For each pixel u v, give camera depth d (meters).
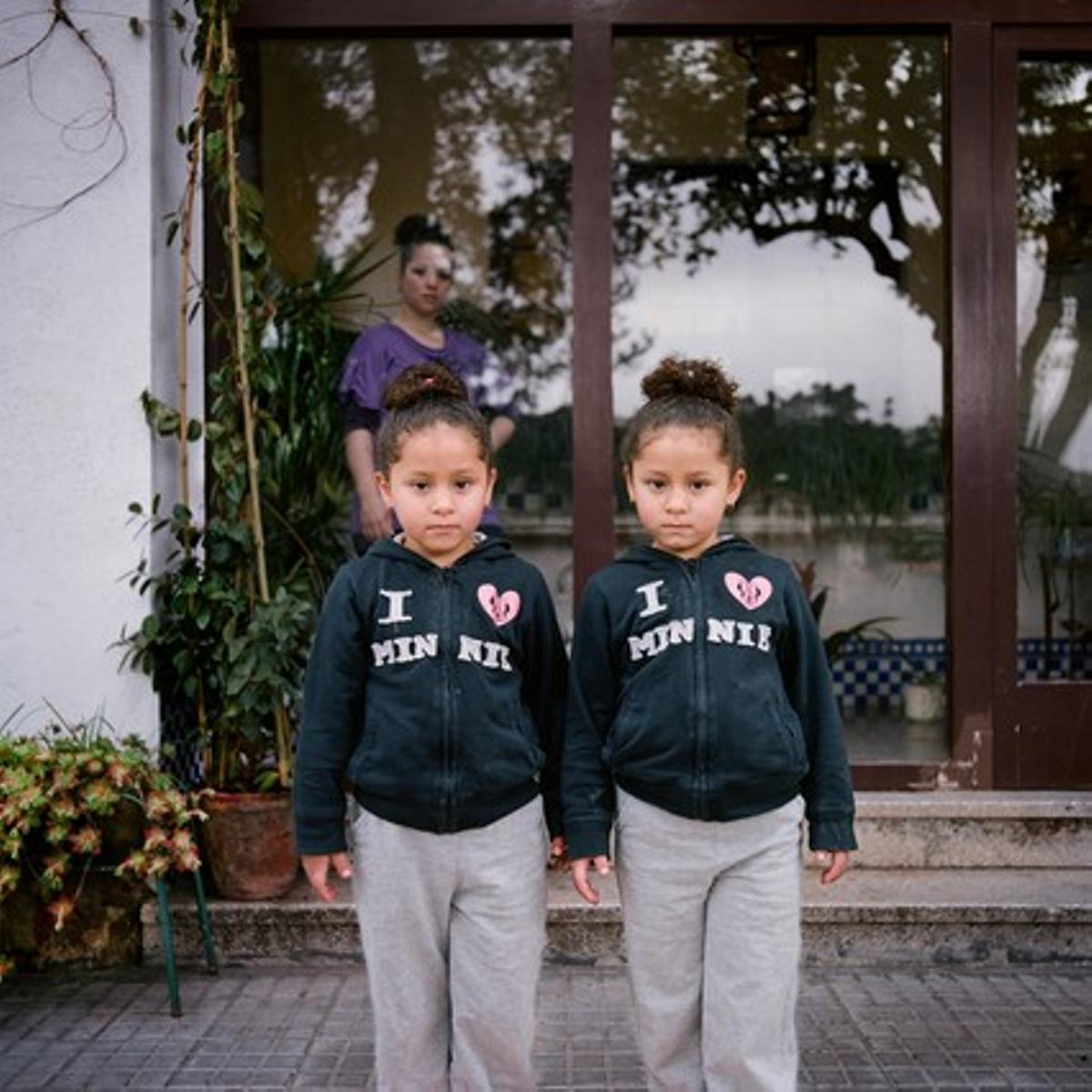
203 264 3.84
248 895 3.46
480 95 4.98
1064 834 3.71
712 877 2.20
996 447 3.95
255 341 3.69
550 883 3.57
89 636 3.62
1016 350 4.18
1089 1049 2.90
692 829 2.18
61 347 3.62
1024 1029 3.01
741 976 2.18
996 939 3.40
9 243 3.61
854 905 3.39
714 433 2.21
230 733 3.58
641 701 2.20
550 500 5.11
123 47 3.61
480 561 2.26
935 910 3.38
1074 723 3.95
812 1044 2.94
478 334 5.17
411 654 2.18
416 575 2.23
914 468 5.11
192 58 3.68
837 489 5.13
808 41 4.64
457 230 5.12
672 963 2.23
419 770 2.16
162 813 3.19
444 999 2.27
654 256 5.23
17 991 3.28
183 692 3.70
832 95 4.95
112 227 3.62
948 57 3.96
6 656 3.62
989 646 3.94
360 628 2.21
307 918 3.42
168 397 3.75
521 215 5.14
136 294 3.62
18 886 3.37
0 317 3.61
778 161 5.12
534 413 5.16
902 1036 2.98
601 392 3.97
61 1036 3.00
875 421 5.16
